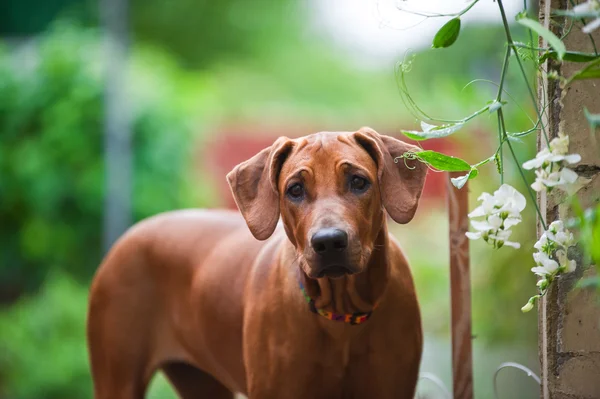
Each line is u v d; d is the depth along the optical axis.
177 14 24.83
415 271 10.43
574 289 3.22
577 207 2.55
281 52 25.56
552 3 3.19
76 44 10.01
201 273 4.26
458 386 3.92
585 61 2.80
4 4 15.62
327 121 16.62
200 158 11.92
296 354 3.53
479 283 6.61
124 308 4.58
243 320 3.93
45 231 9.64
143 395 4.64
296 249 3.36
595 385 3.22
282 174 3.38
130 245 4.64
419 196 3.34
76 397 8.16
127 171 9.55
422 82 14.27
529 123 5.86
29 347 8.38
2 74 10.05
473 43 10.80
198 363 4.46
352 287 3.39
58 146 9.64
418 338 3.63
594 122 2.55
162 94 10.16
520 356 6.18
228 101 22.53
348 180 3.25
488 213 2.90
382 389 3.59
